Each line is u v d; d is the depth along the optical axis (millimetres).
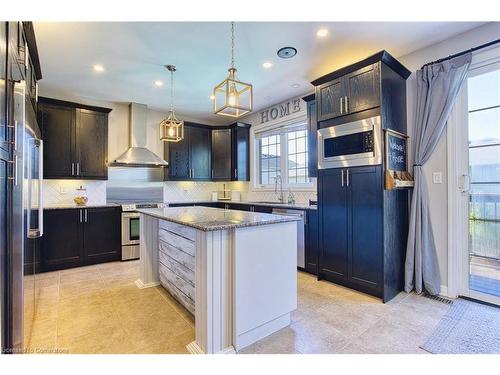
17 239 1610
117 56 2971
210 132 5559
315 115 3648
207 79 3623
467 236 2623
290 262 2170
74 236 3758
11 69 1602
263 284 1973
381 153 2602
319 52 2916
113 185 4719
